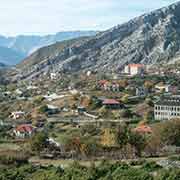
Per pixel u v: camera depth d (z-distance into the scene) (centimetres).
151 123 19900
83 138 13300
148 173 8181
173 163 9312
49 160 11475
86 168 9025
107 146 12444
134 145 12262
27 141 15525
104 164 9375
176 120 14412
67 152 12512
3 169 9750
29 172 9506
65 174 8794
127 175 8206
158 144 12588
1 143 16088
